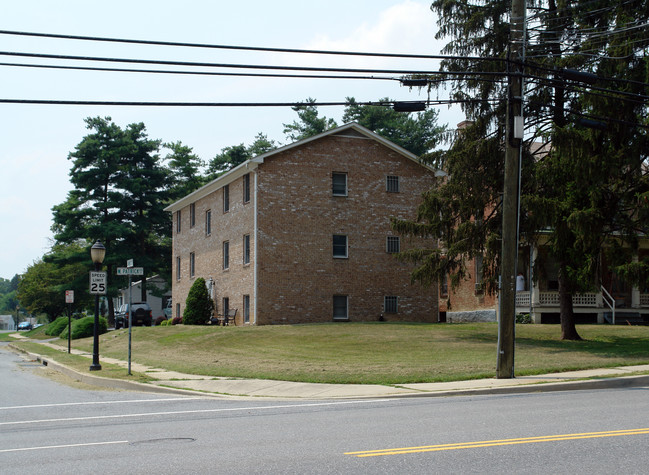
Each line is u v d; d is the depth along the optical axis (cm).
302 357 2197
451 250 2561
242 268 3497
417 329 2944
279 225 3341
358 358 2103
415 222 2736
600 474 678
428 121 6894
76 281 5853
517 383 1525
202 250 4212
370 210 3531
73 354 2994
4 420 1187
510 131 1656
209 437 946
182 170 6538
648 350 2147
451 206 2609
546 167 2377
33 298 7812
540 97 2492
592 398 1290
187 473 719
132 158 5916
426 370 1769
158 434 988
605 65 2247
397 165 3619
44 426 1106
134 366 2214
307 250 3384
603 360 1905
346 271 3453
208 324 3725
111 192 5712
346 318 3441
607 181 2319
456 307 4094
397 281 3562
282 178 3369
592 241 2272
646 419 1011
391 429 970
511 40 1686
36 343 4331
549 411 1112
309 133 7038
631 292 3591
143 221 5769
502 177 2502
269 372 1861
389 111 6812
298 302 3347
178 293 4712
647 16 2223
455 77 2570
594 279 2455
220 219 3888
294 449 834
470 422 1013
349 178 3503
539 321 3350
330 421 1071
